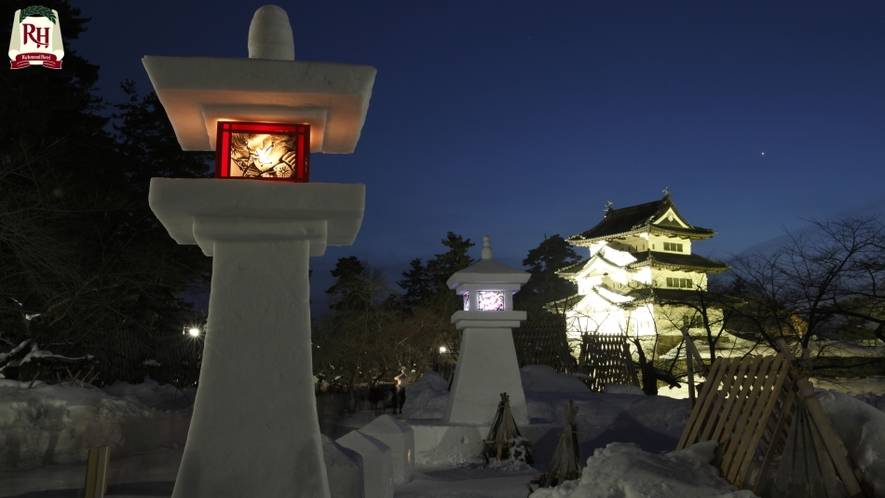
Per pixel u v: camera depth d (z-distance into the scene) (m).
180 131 5.02
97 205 21.06
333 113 4.68
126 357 19.17
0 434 10.38
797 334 20.91
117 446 12.34
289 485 4.24
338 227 4.79
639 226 52.66
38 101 20.36
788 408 6.11
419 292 71.38
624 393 18.69
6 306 15.70
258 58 4.40
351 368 37.38
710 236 54.25
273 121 4.64
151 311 26.48
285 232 4.50
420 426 13.54
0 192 16.16
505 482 10.52
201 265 26.92
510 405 13.88
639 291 44.34
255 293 4.45
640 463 5.99
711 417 6.72
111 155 24.91
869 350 24.52
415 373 39.25
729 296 25.14
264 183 4.40
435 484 10.41
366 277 43.78
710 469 6.21
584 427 15.28
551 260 64.69
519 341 23.55
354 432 7.90
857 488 5.59
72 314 16.42
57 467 10.66
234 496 4.20
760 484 6.05
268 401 4.34
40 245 15.80
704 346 36.12
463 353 14.36
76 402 12.34
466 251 65.81
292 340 4.43
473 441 13.32
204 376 4.33
